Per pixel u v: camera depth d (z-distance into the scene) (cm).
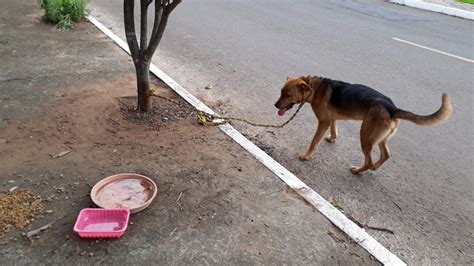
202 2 1171
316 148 457
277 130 510
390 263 308
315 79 447
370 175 431
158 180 377
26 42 738
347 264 303
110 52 717
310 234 328
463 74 741
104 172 383
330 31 970
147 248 299
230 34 894
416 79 703
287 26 990
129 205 339
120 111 501
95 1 1083
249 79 659
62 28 824
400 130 531
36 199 340
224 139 462
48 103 508
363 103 405
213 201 355
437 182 426
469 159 471
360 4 1309
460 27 1091
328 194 395
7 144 416
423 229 356
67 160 397
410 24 1088
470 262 324
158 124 482
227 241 312
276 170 409
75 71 620
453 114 579
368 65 757
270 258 301
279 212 350
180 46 792
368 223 358
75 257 287
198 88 612
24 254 287
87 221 314
